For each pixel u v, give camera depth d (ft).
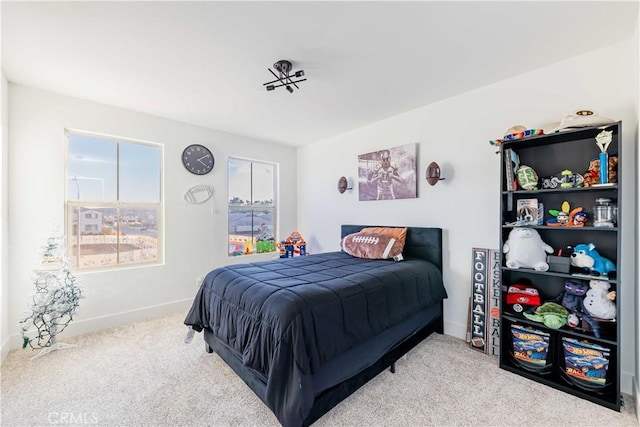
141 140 10.16
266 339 5.10
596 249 6.33
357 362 5.74
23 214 7.95
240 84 7.95
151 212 10.61
